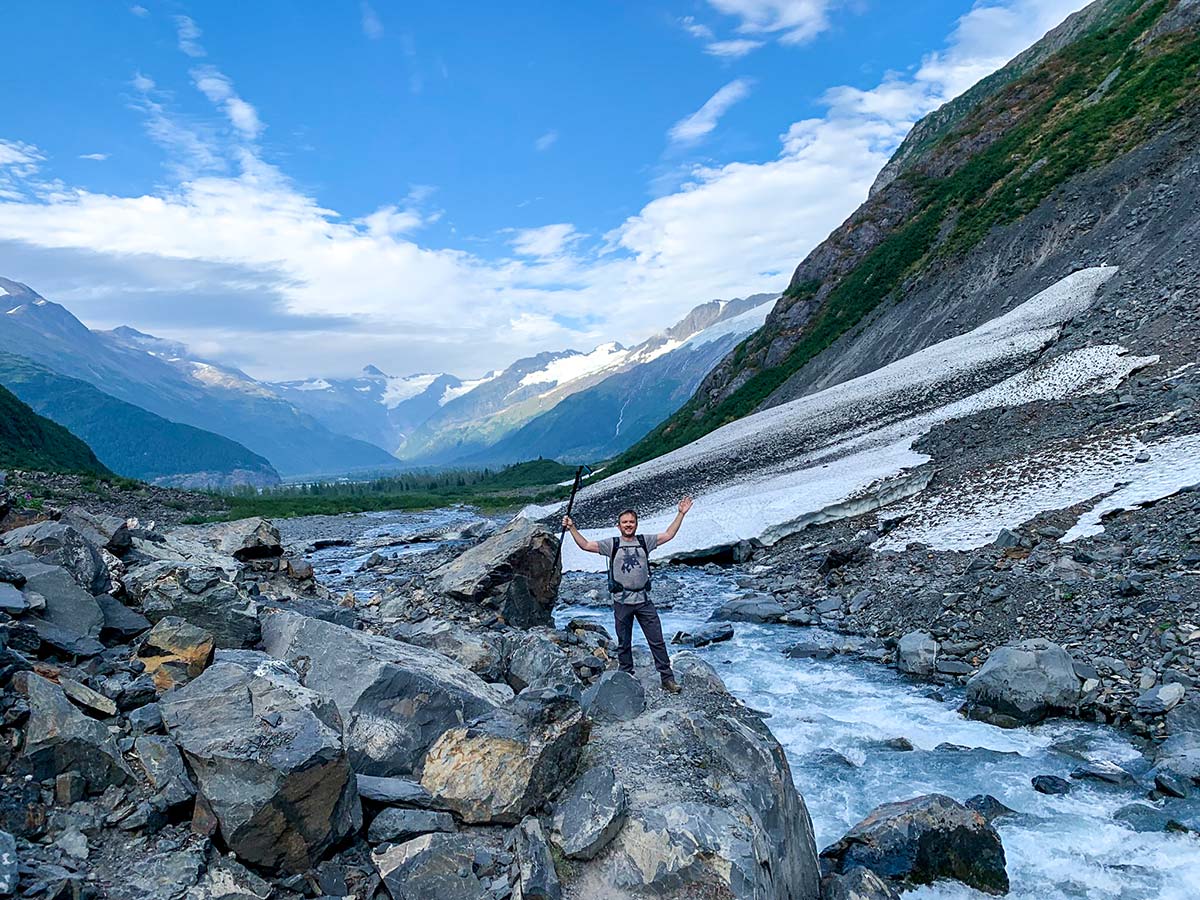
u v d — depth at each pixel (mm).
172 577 8078
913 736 12234
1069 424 29078
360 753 6891
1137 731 11500
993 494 24844
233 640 7945
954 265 71875
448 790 6391
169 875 4812
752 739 7754
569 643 12805
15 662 5770
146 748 5574
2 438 79375
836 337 84188
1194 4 75500
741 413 86500
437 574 14781
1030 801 9812
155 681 6527
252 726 5688
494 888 5629
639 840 6027
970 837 8242
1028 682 12602
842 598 21391
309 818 5426
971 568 18984
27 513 9297
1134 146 62906
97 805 5176
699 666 9961
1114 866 8281
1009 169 79500
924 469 32375
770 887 6012
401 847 5734
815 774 11000
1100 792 9930
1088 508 19984
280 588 12133
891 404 49594
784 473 45188
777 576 26516
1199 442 21109
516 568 14078
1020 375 41094
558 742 6762
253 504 104250
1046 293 53594
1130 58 78500
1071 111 80625
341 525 83875
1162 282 40219
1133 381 30656
